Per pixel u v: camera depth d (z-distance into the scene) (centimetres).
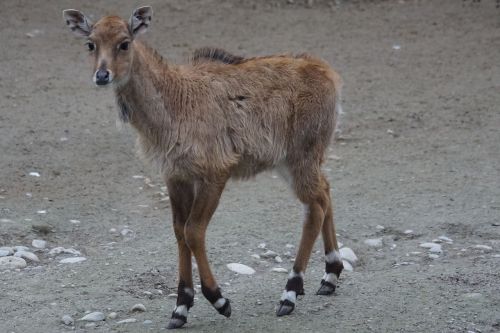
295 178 2461
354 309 2348
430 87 4647
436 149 3853
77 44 5288
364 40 5412
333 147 3925
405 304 2372
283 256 2770
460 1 6147
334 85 2545
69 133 4003
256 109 2372
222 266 2662
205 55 2475
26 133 3962
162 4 5959
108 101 4462
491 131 4034
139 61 2233
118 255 2739
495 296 2411
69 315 2278
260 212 3178
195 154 2234
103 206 3225
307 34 5491
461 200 3262
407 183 3469
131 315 2302
